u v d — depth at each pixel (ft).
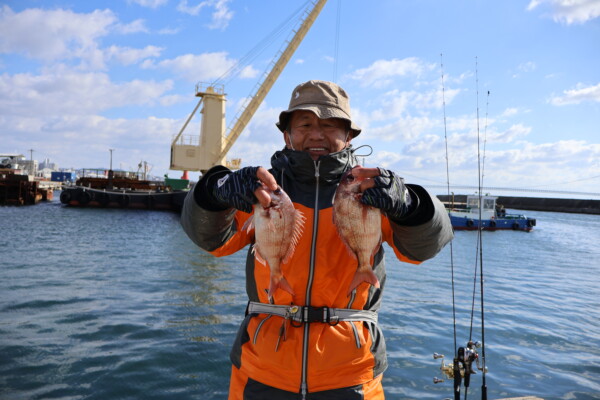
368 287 7.14
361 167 6.63
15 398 17.78
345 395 6.53
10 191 157.07
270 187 6.56
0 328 26.03
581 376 21.31
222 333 26.37
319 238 6.81
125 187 157.79
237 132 117.19
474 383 20.21
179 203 138.72
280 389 6.64
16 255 54.60
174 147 122.01
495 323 30.25
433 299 37.29
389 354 23.40
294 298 6.88
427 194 6.31
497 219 118.42
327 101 7.27
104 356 22.21
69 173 310.24
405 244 6.69
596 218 226.99
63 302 32.71
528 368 22.17
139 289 38.29
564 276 53.57
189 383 19.61
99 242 70.33
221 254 7.45
